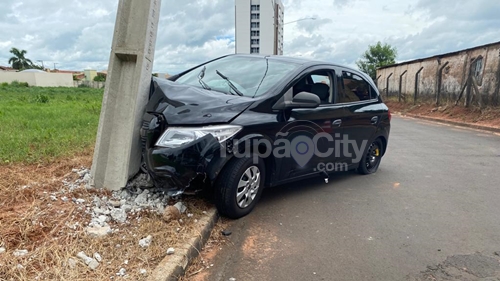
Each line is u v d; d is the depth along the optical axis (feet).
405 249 10.48
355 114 16.19
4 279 7.12
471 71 48.26
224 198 11.31
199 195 12.47
